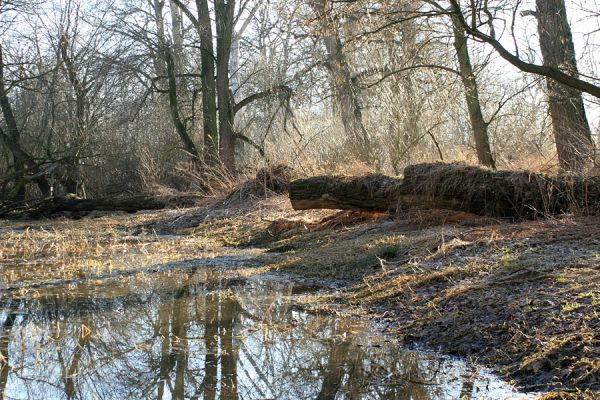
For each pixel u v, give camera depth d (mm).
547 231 7633
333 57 18359
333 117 17359
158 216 16969
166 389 4625
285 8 12477
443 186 9555
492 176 9281
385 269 7684
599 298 5043
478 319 5469
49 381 4797
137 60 22656
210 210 16203
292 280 8328
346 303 6891
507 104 15922
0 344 5691
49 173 23406
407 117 14547
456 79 12898
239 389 4605
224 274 9047
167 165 26844
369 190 10555
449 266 7020
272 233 12305
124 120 23625
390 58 15094
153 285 8312
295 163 16328
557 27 11969
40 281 8703
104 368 5066
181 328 6141
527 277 6004
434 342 5395
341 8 10734
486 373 4664
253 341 5695
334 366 5004
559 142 11094
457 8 9414
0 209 20094
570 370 4324
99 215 19609
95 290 8023
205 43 22562
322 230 11500
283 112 23359
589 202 8617
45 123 24281
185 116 26812
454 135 16703
